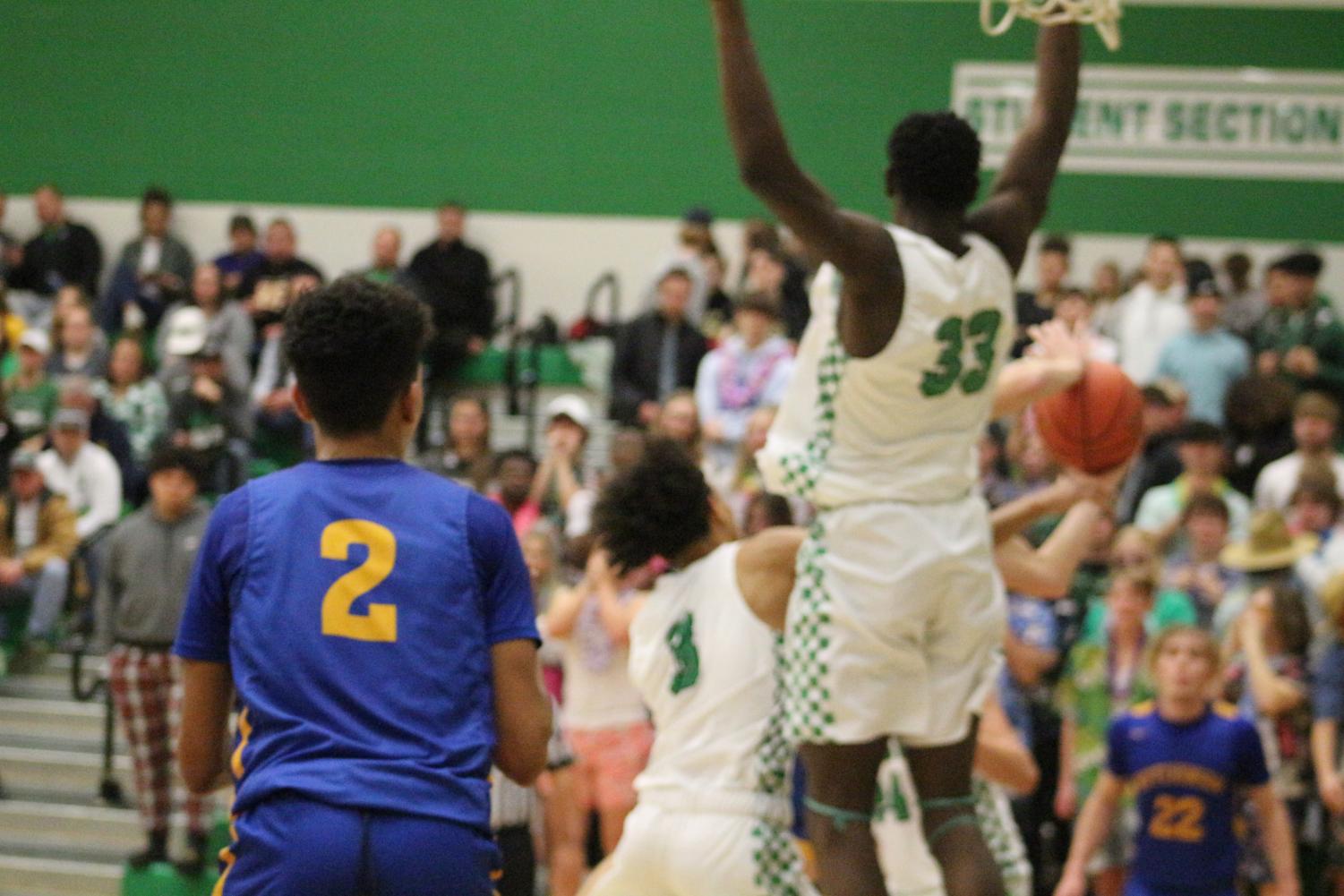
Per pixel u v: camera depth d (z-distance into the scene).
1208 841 8.85
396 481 4.22
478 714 4.07
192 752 4.26
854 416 4.72
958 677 4.76
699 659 5.86
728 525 6.47
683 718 5.87
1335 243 19.64
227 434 16.47
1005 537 5.49
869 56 20.27
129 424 16.45
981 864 4.72
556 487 13.59
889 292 4.57
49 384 17.02
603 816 10.66
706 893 5.71
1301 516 12.00
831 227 4.49
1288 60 19.70
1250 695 10.67
